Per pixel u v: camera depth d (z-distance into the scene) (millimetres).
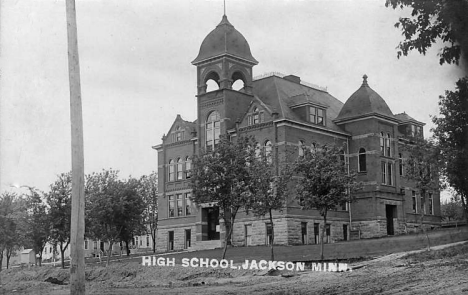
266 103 56594
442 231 44062
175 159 64938
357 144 59062
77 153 19297
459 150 20281
